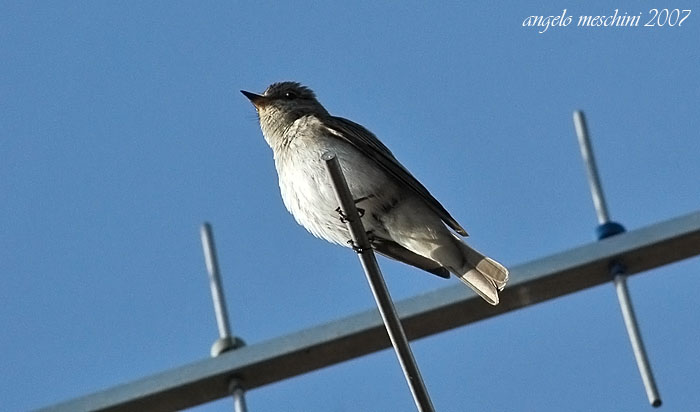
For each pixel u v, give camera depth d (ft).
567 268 36.19
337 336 36.01
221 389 36.42
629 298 35.60
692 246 35.70
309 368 36.32
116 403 36.14
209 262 41.34
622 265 36.14
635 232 36.37
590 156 41.27
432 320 36.58
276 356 36.06
